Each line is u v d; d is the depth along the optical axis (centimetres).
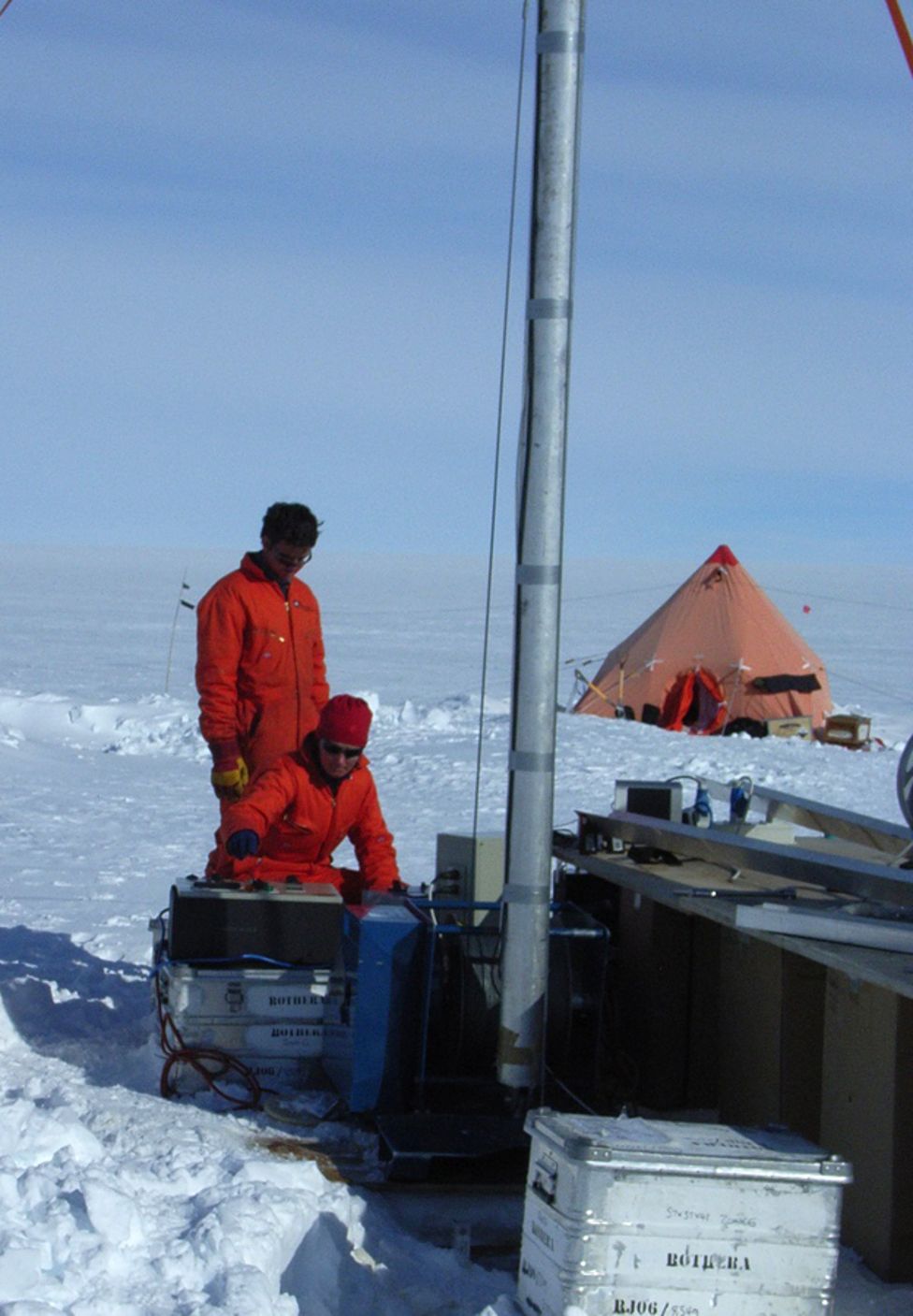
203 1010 467
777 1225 306
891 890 395
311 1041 474
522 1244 332
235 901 470
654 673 2350
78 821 1172
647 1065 477
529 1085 412
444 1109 439
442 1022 444
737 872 461
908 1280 357
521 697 405
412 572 13850
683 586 2439
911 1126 357
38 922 783
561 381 401
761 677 2312
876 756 1834
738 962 448
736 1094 447
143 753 1628
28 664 3656
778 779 1579
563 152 397
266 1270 320
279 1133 431
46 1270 299
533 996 410
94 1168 346
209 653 555
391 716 1895
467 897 514
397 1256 365
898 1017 357
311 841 515
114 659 3844
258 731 565
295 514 554
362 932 434
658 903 474
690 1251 305
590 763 1598
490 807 1302
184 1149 383
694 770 1598
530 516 403
